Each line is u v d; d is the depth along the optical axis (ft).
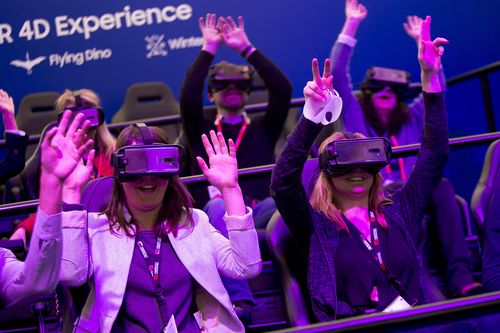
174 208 5.90
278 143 11.93
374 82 11.50
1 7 16.84
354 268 6.57
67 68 16.94
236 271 5.79
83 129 5.14
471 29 17.06
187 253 5.76
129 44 17.06
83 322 5.65
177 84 17.12
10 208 7.03
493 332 4.53
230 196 5.85
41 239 4.92
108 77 17.01
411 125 11.80
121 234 5.76
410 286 6.73
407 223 7.10
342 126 11.18
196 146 10.39
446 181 8.95
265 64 10.73
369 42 17.22
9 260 5.60
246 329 7.62
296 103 12.10
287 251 7.32
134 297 5.60
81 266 5.60
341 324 4.33
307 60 17.35
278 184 6.57
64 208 5.64
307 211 6.75
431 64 7.13
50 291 5.08
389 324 4.38
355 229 6.79
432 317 4.45
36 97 15.26
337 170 6.64
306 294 7.18
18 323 8.16
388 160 6.68
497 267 7.97
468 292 8.43
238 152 10.63
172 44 17.12
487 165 8.50
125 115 15.38
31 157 10.29
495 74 16.53
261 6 17.30
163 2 17.15
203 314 5.78
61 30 16.92
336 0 17.37
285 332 4.25
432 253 8.91
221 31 10.68
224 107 10.68
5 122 9.14
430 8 17.16
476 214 8.37
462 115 16.58
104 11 17.04
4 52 16.81
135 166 5.60
